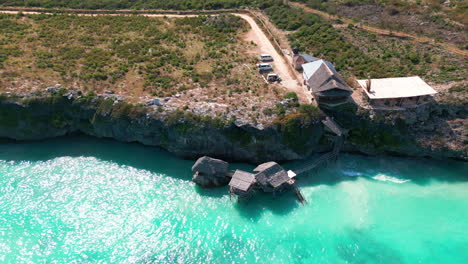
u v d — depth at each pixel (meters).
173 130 61.97
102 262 46.34
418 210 53.94
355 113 63.97
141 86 72.44
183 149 63.34
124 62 82.00
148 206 54.94
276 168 55.88
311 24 97.75
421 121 63.56
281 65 81.19
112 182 59.53
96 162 63.97
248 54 86.19
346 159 63.44
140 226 51.62
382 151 63.19
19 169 62.16
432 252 47.88
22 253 47.34
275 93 69.88
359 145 63.25
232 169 61.91
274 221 52.50
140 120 63.44
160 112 63.25
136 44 90.00
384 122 62.62
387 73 73.81
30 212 53.59
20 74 73.81
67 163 63.66
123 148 67.38
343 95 63.16
